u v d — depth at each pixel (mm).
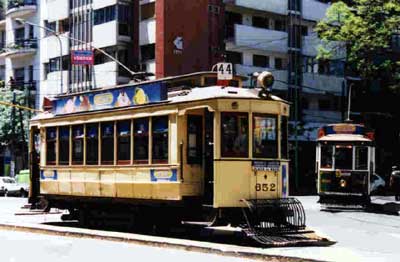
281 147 15914
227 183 15000
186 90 16453
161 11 45438
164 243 14695
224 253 13242
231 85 16625
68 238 16797
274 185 15617
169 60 45281
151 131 16812
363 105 56000
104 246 14938
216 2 48031
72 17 52688
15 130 55969
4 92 56469
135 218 17688
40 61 57125
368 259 12062
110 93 18438
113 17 48500
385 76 40906
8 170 57750
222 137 15070
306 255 12312
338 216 24828
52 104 21094
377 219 23547
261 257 12500
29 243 15727
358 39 38688
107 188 18234
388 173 54562
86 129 19203
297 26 53125
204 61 47156
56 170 20438
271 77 15766
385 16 38094
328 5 55469
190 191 15945
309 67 53812
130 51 48875
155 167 16578
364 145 27844
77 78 51719
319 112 54094
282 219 15078
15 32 60656
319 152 28469
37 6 57812
